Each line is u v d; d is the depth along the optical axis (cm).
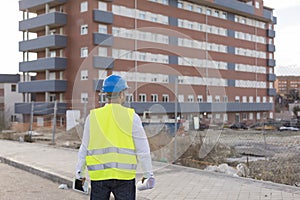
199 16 4588
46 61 3575
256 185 680
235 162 991
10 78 5188
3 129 2869
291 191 630
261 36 5753
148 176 329
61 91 3550
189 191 636
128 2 3650
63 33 3628
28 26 3766
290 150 1341
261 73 5681
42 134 2056
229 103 4878
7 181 805
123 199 324
